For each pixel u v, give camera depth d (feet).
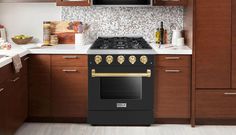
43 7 15.80
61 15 15.81
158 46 14.83
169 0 14.82
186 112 14.24
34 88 14.20
